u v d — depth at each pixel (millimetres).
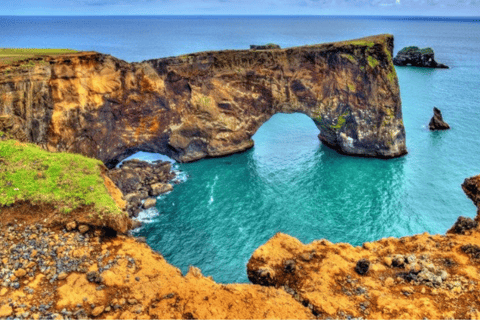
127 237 21562
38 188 21719
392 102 55812
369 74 55688
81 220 20219
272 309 16703
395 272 19875
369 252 22047
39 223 19984
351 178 51500
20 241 18891
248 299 17312
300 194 47344
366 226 39875
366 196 46312
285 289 18938
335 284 18984
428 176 50594
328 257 21297
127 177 48219
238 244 37281
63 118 41469
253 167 55875
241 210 43688
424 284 18609
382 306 17250
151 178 50250
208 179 51719
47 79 39312
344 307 17250
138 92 49719
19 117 36250
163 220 41500
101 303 16266
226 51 55125
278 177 52406
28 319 15000
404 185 48594
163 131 54312
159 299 16797
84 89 43375
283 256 21500
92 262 18516
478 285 18219
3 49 46281
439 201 44281
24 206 20719
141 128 52406
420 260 20500
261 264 20922
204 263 34500
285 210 43469
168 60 51188
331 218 41625
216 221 41344
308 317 16656
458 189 46688
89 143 45750
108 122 47750
